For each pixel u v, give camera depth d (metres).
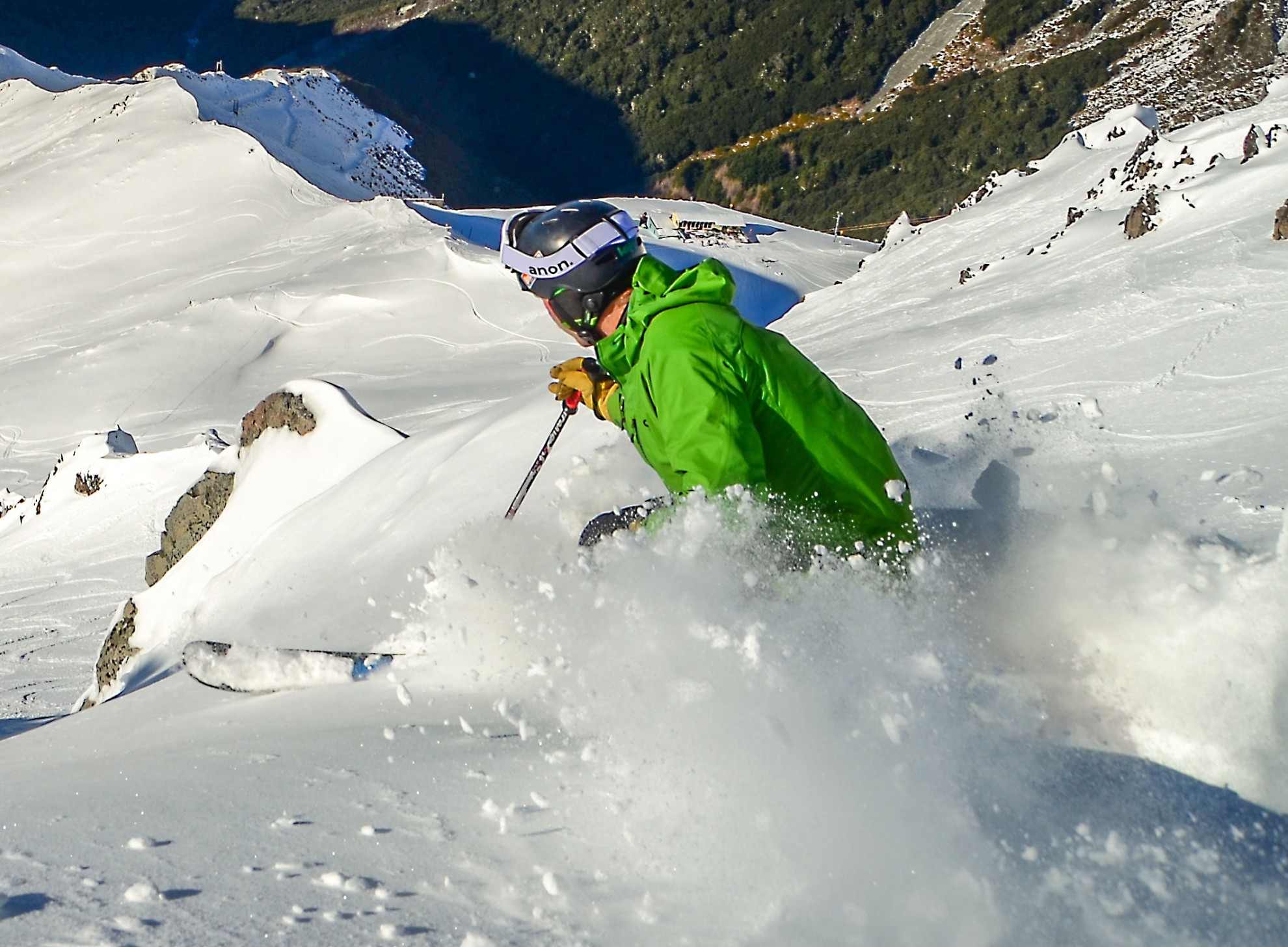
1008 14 127.12
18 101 102.44
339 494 13.83
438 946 1.65
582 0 158.62
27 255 75.81
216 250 74.25
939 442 4.56
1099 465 3.69
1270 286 11.05
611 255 2.82
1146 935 1.66
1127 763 2.25
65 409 50.41
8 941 1.68
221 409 49.03
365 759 2.79
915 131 121.19
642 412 2.72
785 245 73.88
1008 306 16.17
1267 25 105.44
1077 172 30.47
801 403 2.69
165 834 2.21
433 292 57.56
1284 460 5.20
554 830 2.11
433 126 150.38
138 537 30.39
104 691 13.99
